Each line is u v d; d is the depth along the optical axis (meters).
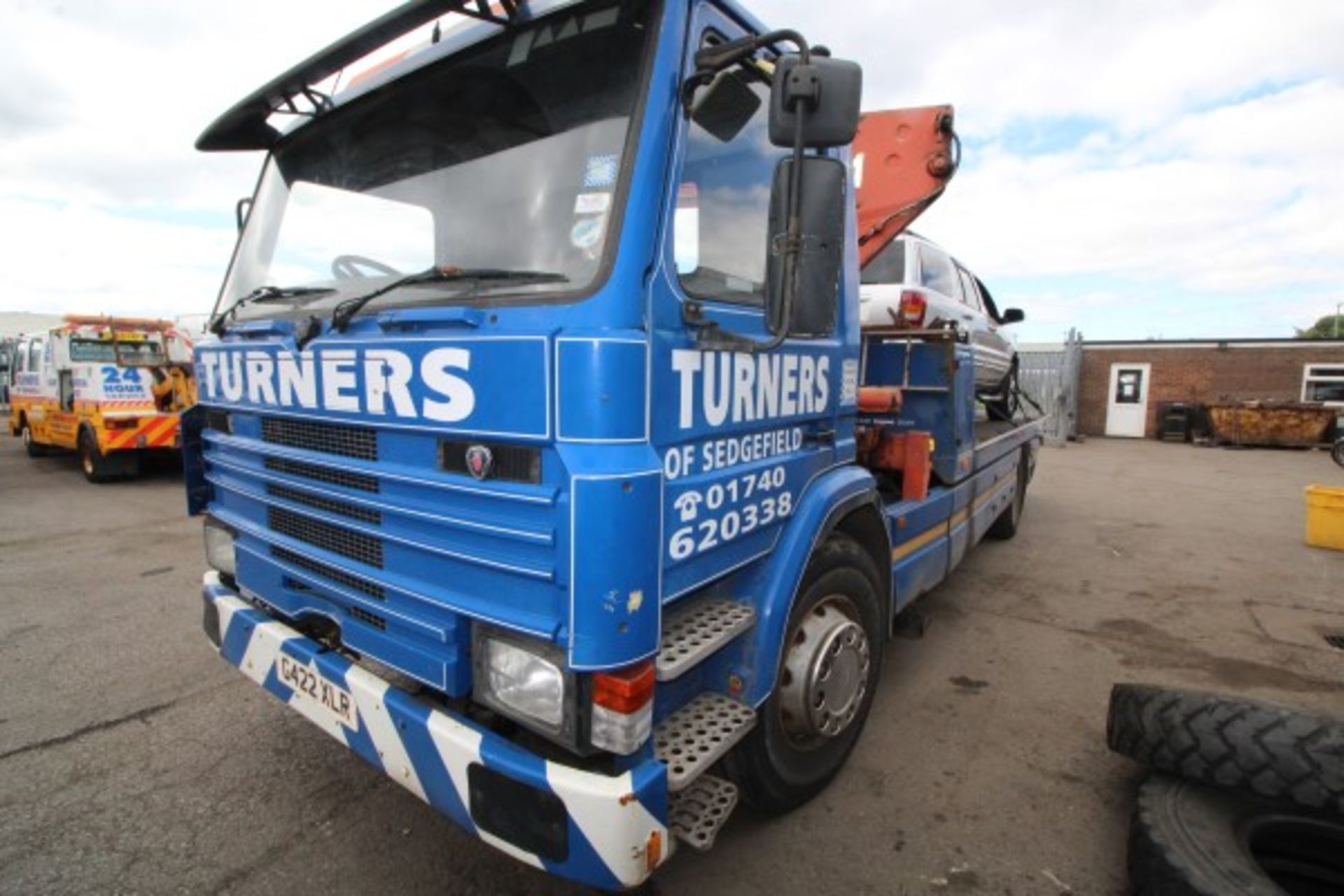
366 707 2.04
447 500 1.85
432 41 2.26
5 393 24.23
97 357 10.71
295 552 2.37
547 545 1.65
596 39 1.93
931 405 4.22
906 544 3.55
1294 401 17.41
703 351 1.92
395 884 2.32
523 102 2.04
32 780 2.89
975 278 8.45
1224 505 9.09
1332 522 6.76
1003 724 3.38
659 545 1.71
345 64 2.31
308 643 2.32
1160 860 2.09
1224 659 4.15
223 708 3.49
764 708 2.33
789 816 2.68
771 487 2.29
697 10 1.93
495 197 2.05
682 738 1.99
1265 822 2.31
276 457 2.42
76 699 3.58
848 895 2.29
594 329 1.64
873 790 2.85
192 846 2.50
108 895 2.27
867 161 4.07
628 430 1.65
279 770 2.96
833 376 2.67
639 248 1.70
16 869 2.39
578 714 1.69
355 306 2.07
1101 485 10.87
